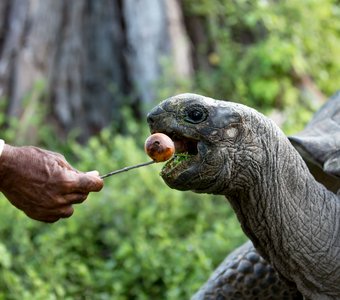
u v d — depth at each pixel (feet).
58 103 34.09
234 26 36.17
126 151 28.76
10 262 24.02
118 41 35.04
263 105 34.17
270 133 14.06
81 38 34.68
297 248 14.62
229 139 13.62
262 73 34.24
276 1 36.22
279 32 35.63
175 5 34.96
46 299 22.61
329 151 15.56
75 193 14.35
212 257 24.12
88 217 26.71
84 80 34.65
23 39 33.91
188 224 26.63
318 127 16.46
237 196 14.24
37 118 32.40
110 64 34.91
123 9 34.81
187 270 23.84
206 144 13.53
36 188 14.26
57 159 14.42
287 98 33.81
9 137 31.91
